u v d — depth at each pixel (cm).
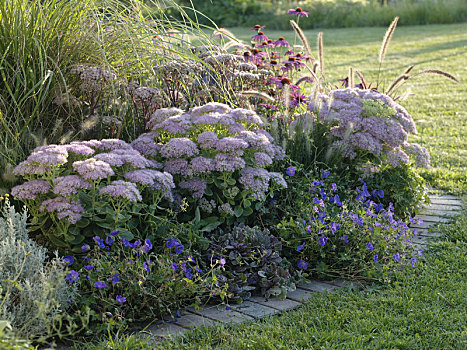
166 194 369
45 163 319
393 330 310
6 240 295
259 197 390
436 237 457
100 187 343
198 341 297
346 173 491
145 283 323
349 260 392
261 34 642
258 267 374
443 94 1116
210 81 518
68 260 311
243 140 403
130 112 452
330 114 495
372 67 1452
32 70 400
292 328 312
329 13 2427
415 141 791
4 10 396
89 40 435
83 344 288
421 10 2373
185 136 418
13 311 278
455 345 296
